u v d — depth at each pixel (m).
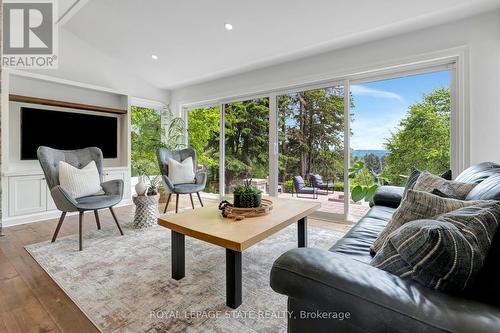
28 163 3.50
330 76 3.30
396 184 3.01
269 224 1.72
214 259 2.15
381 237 1.25
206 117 4.93
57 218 3.41
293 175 3.75
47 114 3.64
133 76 4.67
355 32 2.83
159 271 1.93
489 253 0.74
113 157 4.35
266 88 3.90
